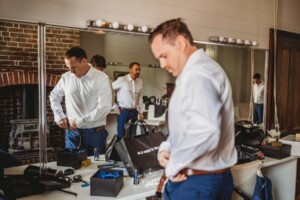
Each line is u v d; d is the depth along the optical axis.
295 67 3.61
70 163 1.94
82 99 2.19
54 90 2.10
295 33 3.55
